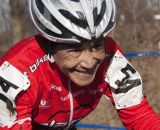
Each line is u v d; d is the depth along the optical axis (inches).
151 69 283.3
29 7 113.4
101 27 105.0
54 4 106.1
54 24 106.1
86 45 105.8
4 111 111.7
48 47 115.4
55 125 127.0
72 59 108.0
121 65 126.0
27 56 114.3
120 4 324.2
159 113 278.2
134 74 127.0
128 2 323.3
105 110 261.6
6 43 695.7
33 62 114.3
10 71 111.3
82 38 103.7
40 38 117.0
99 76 124.6
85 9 103.7
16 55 114.0
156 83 282.4
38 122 124.8
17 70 111.8
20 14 490.0
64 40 105.4
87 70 109.0
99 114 261.0
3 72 111.3
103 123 258.8
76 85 121.0
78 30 103.3
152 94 284.2
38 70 114.6
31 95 113.3
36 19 111.0
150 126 126.8
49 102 119.4
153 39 302.7
